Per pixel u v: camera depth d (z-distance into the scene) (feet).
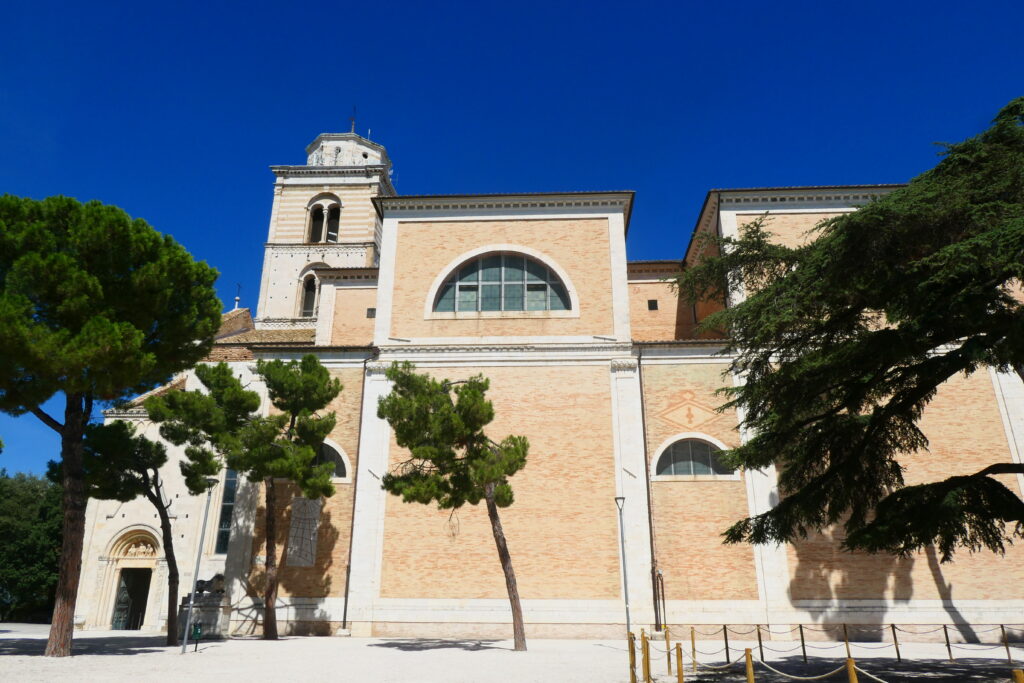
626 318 87.10
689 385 83.25
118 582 99.55
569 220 93.61
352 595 75.61
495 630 73.67
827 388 46.80
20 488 147.64
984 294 36.40
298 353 88.89
